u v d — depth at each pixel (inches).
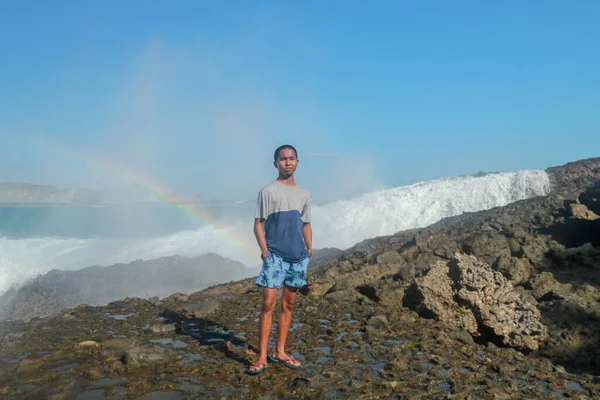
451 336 230.2
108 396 152.3
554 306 260.2
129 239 856.9
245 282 392.5
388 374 173.6
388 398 153.9
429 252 360.5
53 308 495.5
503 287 258.7
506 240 364.5
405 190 729.0
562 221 407.8
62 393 151.6
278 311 275.4
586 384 172.2
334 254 478.3
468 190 660.7
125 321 251.6
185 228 1473.9
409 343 213.5
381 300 297.9
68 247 783.1
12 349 198.2
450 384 167.3
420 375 173.2
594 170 611.8
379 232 669.3
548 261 354.3
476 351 209.6
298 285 177.5
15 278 560.1
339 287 327.3
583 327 242.2
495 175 684.1
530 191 607.8
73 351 197.3
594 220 380.2
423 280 272.5
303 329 235.6
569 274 333.1
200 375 170.9
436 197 680.4
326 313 272.2
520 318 247.1
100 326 241.0
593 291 289.4
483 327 251.6
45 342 210.5
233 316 264.5
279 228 174.2
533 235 387.2
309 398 152.9
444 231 435.2
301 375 171.0
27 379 166.9
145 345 197.0
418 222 661.3
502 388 163.9
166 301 310.7
